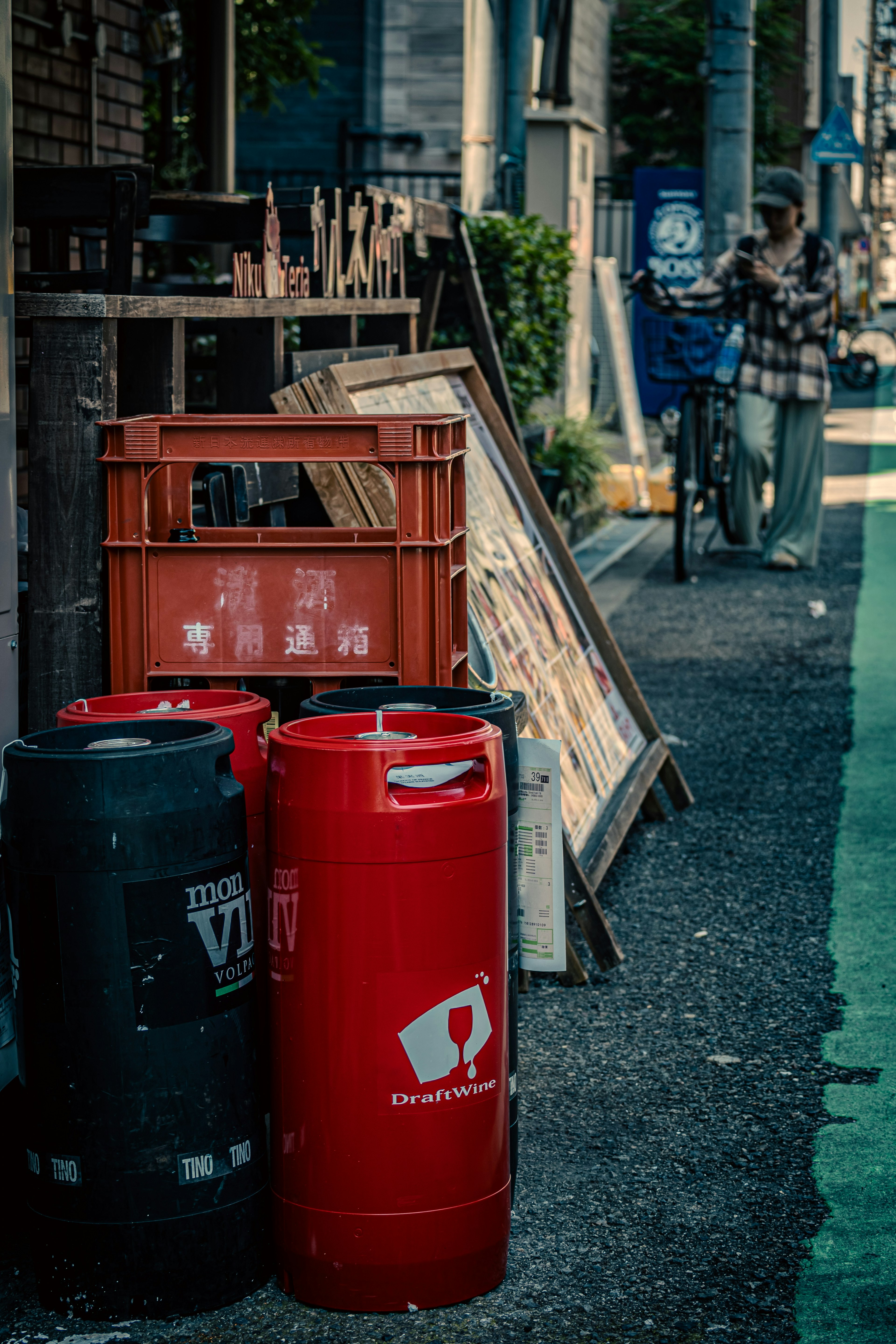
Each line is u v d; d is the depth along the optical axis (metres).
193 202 5.77
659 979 4.50
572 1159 3.47
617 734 5.77
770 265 11.15
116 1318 2.84
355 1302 2.87
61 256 6.37
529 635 5.15
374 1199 2.82
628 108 28.47
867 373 33.62
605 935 4.54
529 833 3.82
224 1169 2.85
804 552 11.90
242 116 22.36
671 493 15.05
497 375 6.86
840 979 4.46
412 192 22.28
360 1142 2.81
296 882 2.80
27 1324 2.85
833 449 21.44
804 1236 3.14
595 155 24.86
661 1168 3.42
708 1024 4.18
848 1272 3.01
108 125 9.11
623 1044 4.07
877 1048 4.01
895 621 9.84
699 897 5.17
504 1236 2.97
